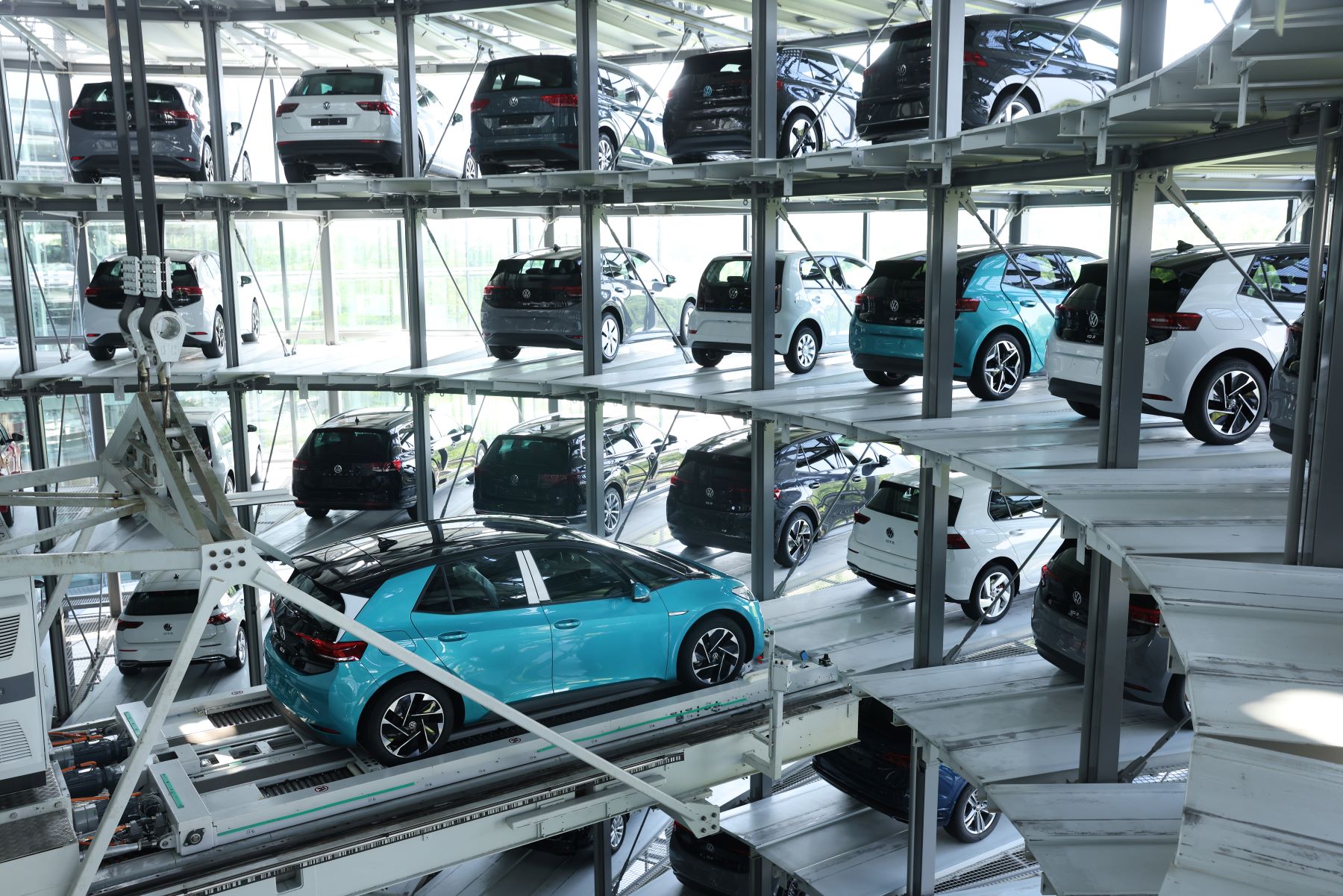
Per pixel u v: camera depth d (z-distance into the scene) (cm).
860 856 922
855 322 1009
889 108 852
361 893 553
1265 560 448
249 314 1558
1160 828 568
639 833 1077
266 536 1272
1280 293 765
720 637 739
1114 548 472
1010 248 997
